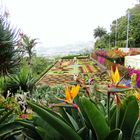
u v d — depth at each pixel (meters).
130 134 2.47
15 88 9.77
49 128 2.49
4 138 3.02
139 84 9.69
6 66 8.57
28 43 14.98
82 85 3.00
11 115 3.48
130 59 22.03
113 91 2.53
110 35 72.44
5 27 8.38
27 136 2.68
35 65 26.20
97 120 2.29
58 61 45.88
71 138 2.32
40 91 9.09
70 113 3.01
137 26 56.47
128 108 2.44
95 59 42.34
